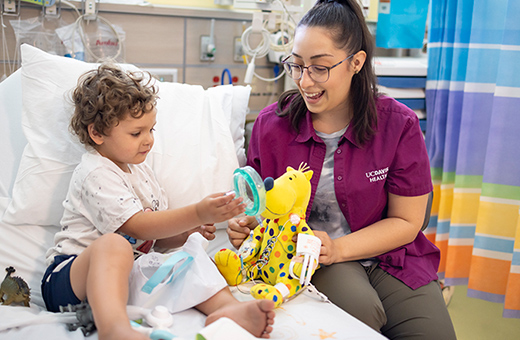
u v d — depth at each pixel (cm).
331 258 120
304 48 121
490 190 174
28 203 134
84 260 105
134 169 132
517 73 165
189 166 148
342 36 121
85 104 120
